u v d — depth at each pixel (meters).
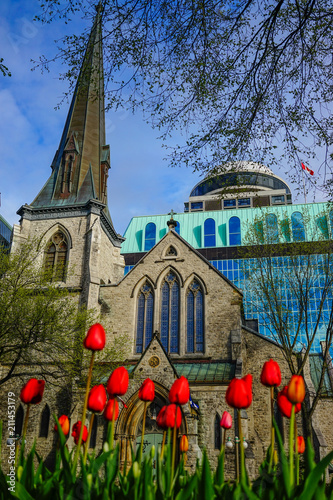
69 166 52.41
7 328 33.91
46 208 48.50
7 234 63.81
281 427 35.84
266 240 36.66
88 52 17.08
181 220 90.50
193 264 42.78
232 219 87.56
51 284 39.31
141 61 16.00
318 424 35.41
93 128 55.62
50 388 38.62
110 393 5.96
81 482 4.24
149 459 4.73
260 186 105.25
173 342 40.75
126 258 88.00
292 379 5.22
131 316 42.28
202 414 33.72
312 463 4.38
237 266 82.31
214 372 36.62
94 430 33.69
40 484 4.45
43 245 47.03
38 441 36.75
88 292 42.66
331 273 32.84
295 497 4.05
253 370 38.41
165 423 5.99
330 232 35.31
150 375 33.53
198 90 16.86
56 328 34.72
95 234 46.12
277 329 32.78
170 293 42.59
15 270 36.53
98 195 51.88
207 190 108.44
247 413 34.62
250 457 31.05
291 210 83.06
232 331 38.94
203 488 4.04
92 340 5.89
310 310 71.31
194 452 29.66
